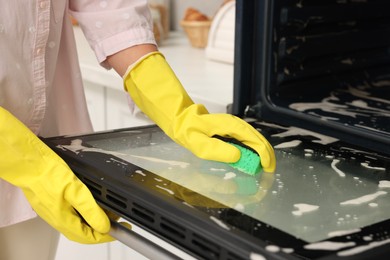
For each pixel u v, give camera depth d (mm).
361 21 1380
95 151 916
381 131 959
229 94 1314
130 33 1056
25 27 1029
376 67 1446
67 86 1212
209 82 1448
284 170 856
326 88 1295
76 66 1190
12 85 1038
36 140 938
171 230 693
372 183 813
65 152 914
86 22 1077
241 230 635
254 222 660
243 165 838
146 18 1114
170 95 983
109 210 818
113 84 1554
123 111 1619
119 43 1052
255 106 1153
